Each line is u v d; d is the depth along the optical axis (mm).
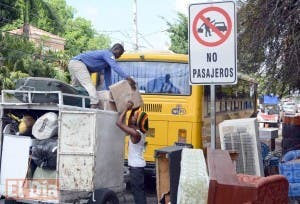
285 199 5391
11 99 7805
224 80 6316
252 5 9906
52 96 7371
